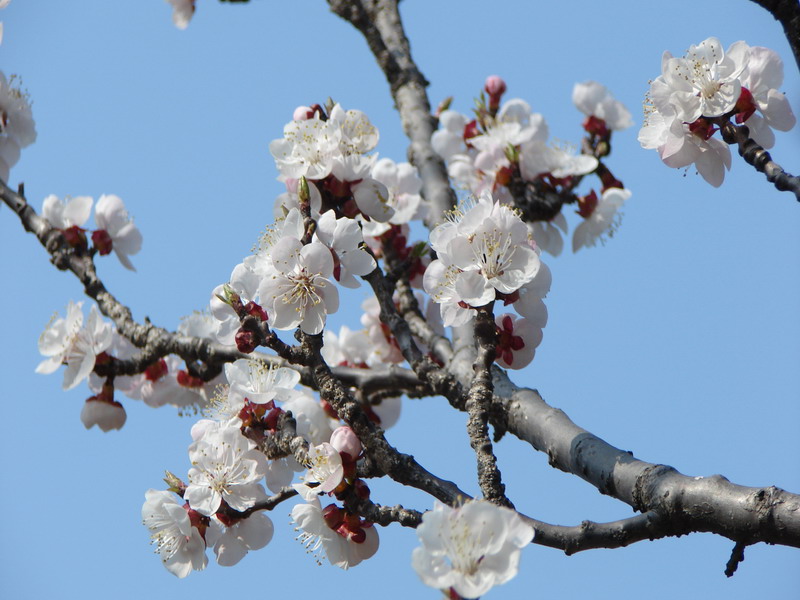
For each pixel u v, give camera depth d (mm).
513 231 5668
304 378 7230
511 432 6879
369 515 5703
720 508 5309
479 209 5672
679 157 6109
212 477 6324
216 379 8250
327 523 5973
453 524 4527
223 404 6695
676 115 6027
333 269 6066
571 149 9156
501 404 6906
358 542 5984
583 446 6168
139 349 8359
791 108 6012
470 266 5633
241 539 6414
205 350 7898
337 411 5840
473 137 9602
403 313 8492
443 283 5793
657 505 5441
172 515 6297
